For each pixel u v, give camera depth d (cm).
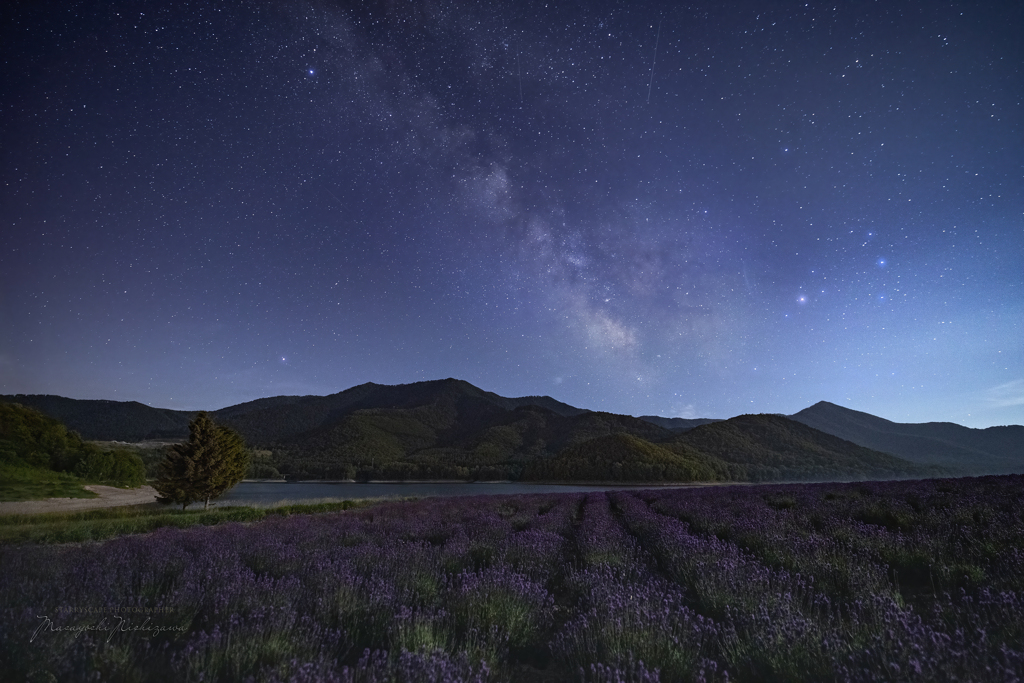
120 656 344
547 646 433
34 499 3150
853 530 827
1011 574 490
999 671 271
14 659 328
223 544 905
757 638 353
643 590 511
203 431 3294
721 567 573
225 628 429
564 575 718
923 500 1276
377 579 571
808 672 321
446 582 603
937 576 559
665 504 1883
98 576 557
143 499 3903
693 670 334
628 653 353
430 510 1816
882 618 365
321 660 323
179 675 321
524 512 1725
